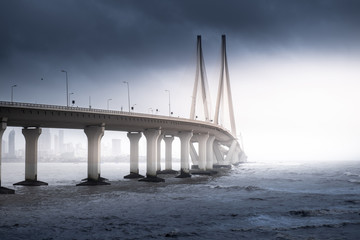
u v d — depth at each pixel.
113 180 138.62
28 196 85.88
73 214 61.72
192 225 51.97
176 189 103.69
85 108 105.38
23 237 45.75
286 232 47.22
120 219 56.88
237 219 56.31
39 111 95.19
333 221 54.41
